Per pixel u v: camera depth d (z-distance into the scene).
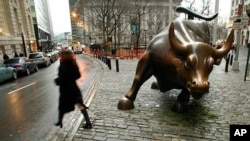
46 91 9.88
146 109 6.34
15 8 32.47
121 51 27.11
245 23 13.27
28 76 16.45
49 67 23.64
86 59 30.00
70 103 5.11
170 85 5.91
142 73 6.38
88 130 5.04
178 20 6.16
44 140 4.83
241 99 7.23
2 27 26.62
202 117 5.65
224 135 4.67
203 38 6.06
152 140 4.50
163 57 5.41
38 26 63.66
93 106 6.77
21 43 32.28
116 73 13.90
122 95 8.10
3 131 5.42
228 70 13.78
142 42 52.00
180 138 4.55
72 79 5.06
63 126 5.39
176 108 6.02
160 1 44.56
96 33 62.19
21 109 7.22
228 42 4.93
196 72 4.48
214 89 8.62
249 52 10.34
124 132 4.89
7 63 15.87
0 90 10.93
